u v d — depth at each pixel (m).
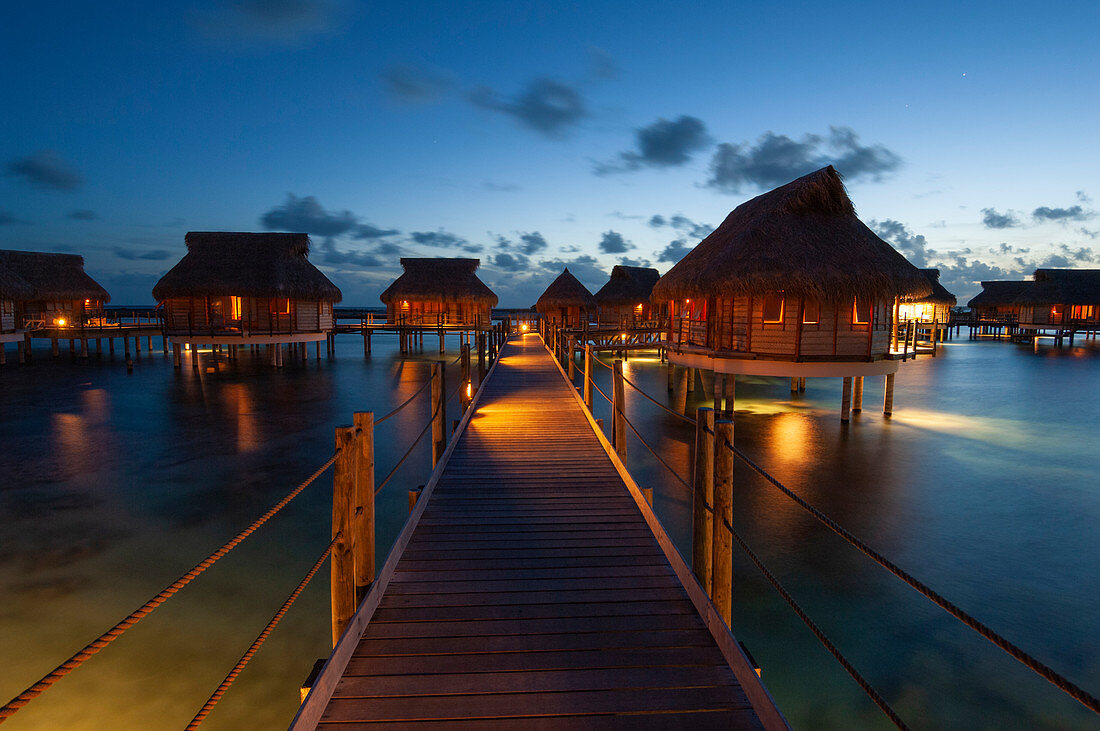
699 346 18.81
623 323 42.38
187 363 33.88
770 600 7.52
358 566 4.30
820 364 15.48
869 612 7.24
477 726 3.22
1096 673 6.10
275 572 8.20
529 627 4.22
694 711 3.35
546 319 40.78
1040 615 7.19
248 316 29.92
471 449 9.47
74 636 6.66
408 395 23.28
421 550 5.63
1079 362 36.53
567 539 5.91
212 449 14.72
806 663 6.30
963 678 6.05
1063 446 15.09
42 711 5.50
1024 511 10.58
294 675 6.07
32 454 14.16
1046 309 48.47
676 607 4.52
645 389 25.89
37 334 32.44
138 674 6.04
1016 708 5.61
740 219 19.45
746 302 16.91
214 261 30.12
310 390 24.48
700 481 4.42
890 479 12.38
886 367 15.71
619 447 9.24
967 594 7.68
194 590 7.70
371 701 3.40
